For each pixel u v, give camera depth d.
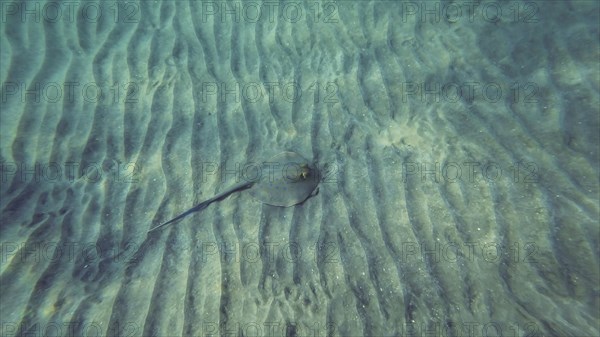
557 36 4.13
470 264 3.12
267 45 5.16
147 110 4.76
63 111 4.86
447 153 3.77
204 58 5.15
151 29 5.55
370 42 4.86
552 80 3.87
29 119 4.81
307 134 4.32
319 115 4.43
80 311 3.25
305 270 3.33
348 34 5.01
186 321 3.13
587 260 2.93
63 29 5.68
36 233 3.86
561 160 3.39
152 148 4.43
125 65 5.21
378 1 5.20
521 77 4.01
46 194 4.18
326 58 4.88
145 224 3.85
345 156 4.05
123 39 5.48
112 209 4.01
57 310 3.27
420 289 3.08
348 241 3.44
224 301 3.23
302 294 3.21
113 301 3.31
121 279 3.46
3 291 3.42
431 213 3.44
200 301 3.25
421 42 4.68
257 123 4.51
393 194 3.64
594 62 3.80
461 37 4.56
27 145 4.59
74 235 3.83
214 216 3.82
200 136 4.47
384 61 4.65
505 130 3.72
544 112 3.70
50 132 4.69
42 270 3.57
